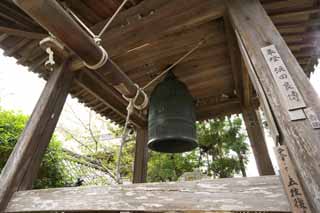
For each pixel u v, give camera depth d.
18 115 3.54
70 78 2.08
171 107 1.95
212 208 0.96
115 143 6.69
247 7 1.41
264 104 1.10
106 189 1.21
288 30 1.89
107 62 1.41
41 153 1.67
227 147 4.71
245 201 0.92
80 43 1.18
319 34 1.94
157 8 1.79
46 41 1.27
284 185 0.86
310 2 1.67
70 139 6.54
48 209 1.29
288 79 1.05
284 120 0.96
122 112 3.10
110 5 1.91
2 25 1.70
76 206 1.23
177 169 4.91
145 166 3.15
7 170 1.52
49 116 1.78
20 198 1.41
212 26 1.99
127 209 1.10
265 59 1.16
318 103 0.95
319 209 0.74
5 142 3.12
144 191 1.12
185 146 2.12
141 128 3.44
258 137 2.58
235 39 1.97
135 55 2.38
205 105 3.14
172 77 2.26
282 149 0.93
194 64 2.53
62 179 3.78
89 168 5.50
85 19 2.03
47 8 0.97
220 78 2.74
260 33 1.27
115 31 1.92
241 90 2.71
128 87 1.74
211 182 1.02
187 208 0.99
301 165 0.84
